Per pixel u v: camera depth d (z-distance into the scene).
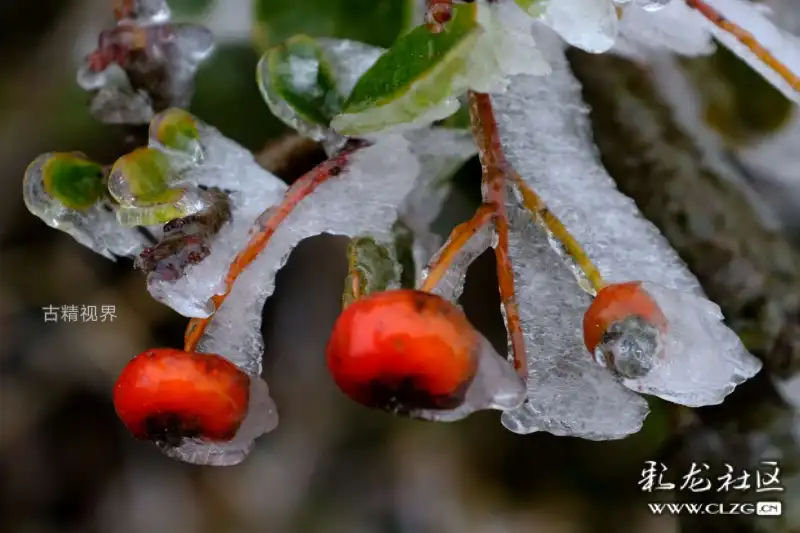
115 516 0.26
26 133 0.21
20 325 0.24
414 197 0.16
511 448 0.26
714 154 0.18
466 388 0.14
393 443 0.27
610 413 0.15
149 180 0.15
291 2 0.17
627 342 0.14
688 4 0.15
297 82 0.16
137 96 0.16
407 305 0.14
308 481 0.26
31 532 0.25
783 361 0.17
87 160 0.15
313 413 0.26
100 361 0.24
